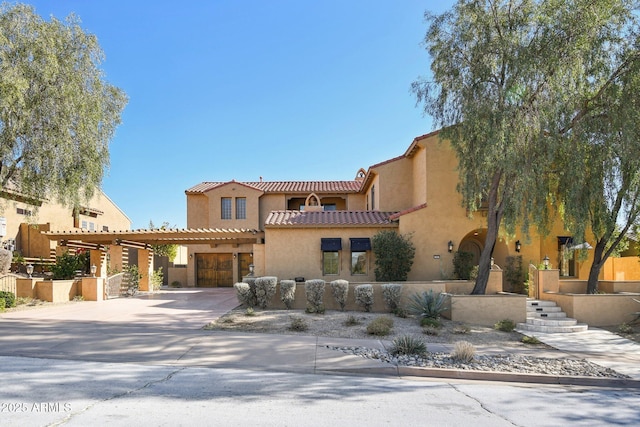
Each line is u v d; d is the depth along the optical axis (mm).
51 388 6746
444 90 15250
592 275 16875
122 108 17172
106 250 23047
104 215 31484
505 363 9328
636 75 13680
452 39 14852
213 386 7129
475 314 14719
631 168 14414
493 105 14039
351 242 19484
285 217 20938
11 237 22953
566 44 13562
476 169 15227
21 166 15297
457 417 5961
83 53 15359
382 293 15922
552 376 8422
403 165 22781
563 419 6043
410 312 15445
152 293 23750
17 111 13406
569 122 14414
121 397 6383
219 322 13047
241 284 16234
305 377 7973
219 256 31125
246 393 6809
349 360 9062
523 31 14250
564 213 16062
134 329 11773
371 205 26234
